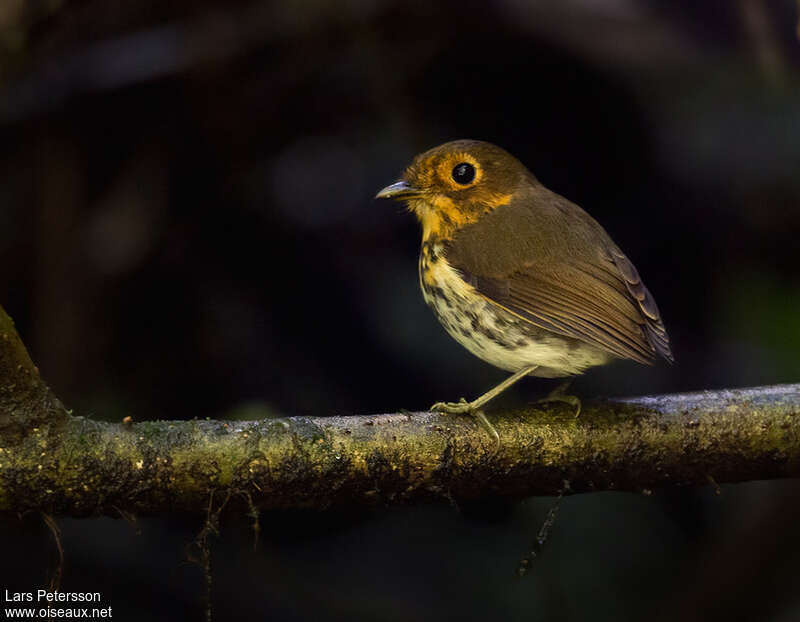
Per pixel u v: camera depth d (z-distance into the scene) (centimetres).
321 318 1105
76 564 948
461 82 1133
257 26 1048
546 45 1094
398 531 1027
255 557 980
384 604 968
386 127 1106
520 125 1155
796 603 959
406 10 1066
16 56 884
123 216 1057
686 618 951
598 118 1128
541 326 671
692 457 626
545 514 981
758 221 1057
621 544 981
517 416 613
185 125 1080
